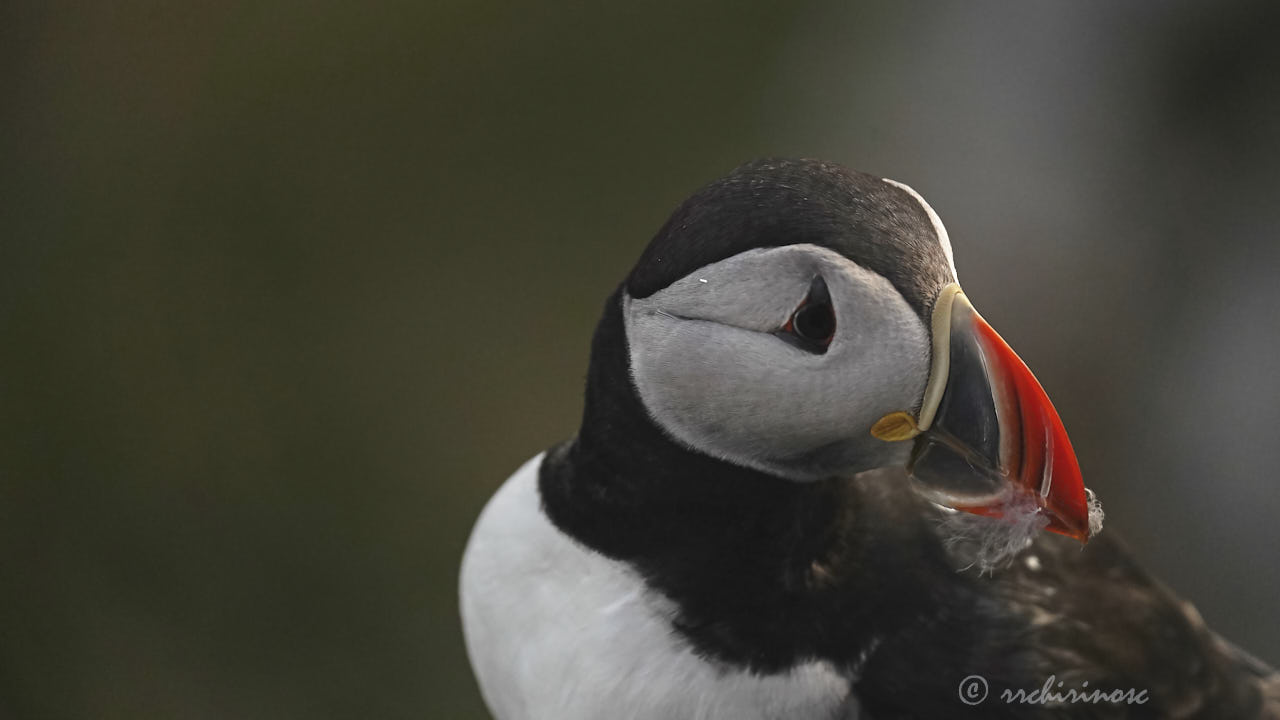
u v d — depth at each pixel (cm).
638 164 1208
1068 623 504
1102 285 1102
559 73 1221
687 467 446
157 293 1140
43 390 1102
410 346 1140
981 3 1191
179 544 1059
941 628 479
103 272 1141
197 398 1109
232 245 1159
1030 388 409
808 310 404
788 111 1220
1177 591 1030
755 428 427
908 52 1209
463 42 1216
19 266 1138
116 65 1187
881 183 423
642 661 456
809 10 1237
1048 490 410
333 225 1172
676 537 456
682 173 1209
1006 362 409
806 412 417
